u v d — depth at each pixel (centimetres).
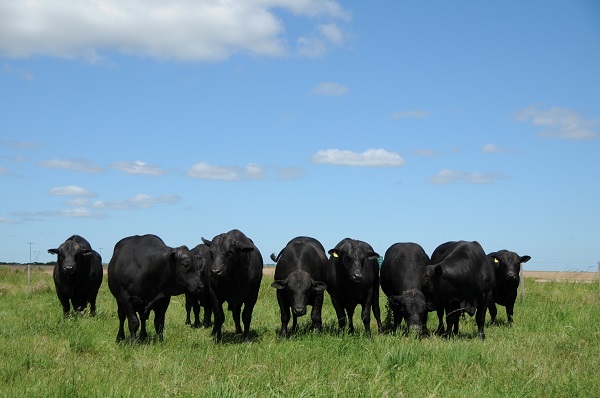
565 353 1072
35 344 1123
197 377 857
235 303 1359
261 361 989
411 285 1440
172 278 1216
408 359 945
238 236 1356
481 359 977
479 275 1403
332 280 1472
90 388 764
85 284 1672
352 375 816
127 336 1335
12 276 3481
